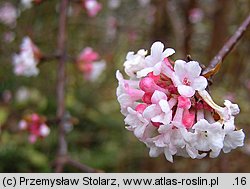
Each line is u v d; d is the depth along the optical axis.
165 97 0.21
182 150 0.22
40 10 0.74
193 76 0.21
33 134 0.44
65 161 0.37
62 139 0.39
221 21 0.63
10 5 0.75
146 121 0.21
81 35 0.80
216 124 0.20
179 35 0.62
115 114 0.89
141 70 0.21
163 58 0.21
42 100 0.79
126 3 0.80
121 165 0.70
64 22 0.45
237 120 0.63
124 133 0.78
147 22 0.73
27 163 0.68
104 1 0.78
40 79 0.81
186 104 0.21
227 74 0.63
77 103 0.84
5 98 0.79
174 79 0.21
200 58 0.68
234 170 0.57
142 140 0.22
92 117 0.83
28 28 0.72
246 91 0.65
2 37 0.74
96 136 0.80
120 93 0.22
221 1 0.62
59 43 0.45
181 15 0.69
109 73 0.84
